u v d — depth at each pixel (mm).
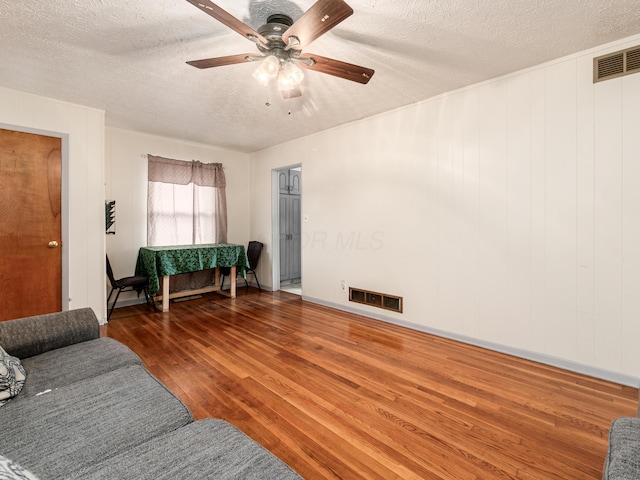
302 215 4559
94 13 1829
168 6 1773
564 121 2379
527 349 2598
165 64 2426
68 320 1800
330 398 2008
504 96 2658
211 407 1905
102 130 3418
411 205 3314
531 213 2553
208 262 4363
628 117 2139
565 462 1475
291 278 5988
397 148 3410
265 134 4375
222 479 840
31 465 901
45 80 2709
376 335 3148
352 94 3027
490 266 2783
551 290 2477
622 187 2176
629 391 2102
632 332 2164
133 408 1182
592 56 2252
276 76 1877
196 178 4777
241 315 3824
